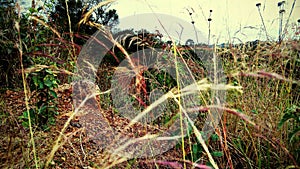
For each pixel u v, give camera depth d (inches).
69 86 104.7
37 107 79.6
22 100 90.4
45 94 82.2
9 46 99.3
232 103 62.5
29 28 102.4
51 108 83.7
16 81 102.4
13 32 101.3
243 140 61.3
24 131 62.9
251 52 71.4
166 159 57.2
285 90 63.9
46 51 99.0
